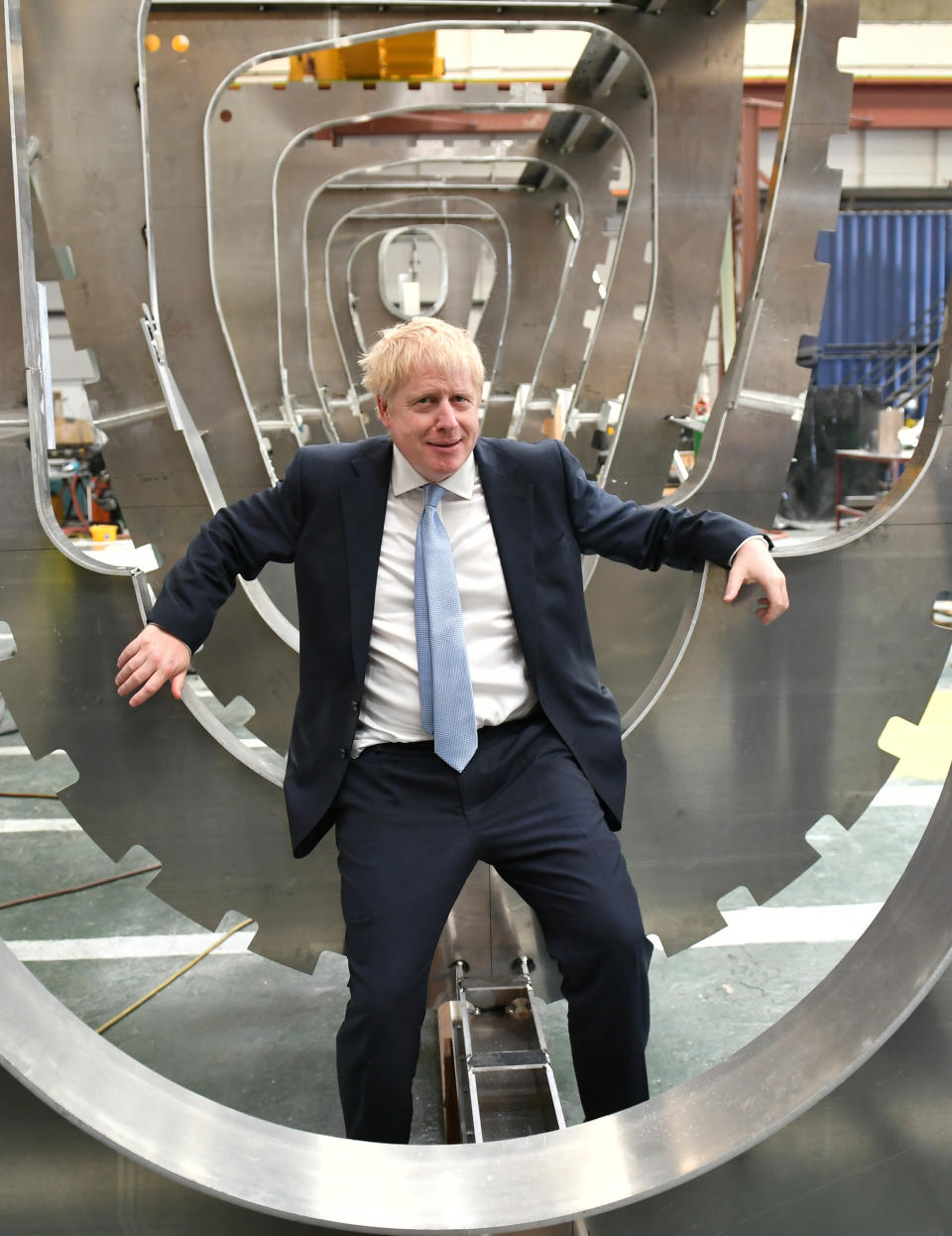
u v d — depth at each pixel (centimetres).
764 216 330
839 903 320
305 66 655
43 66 315
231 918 324
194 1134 137
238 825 229
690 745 230
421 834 173
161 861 229
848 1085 138
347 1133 171
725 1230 139
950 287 210
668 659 232
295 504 181
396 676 177
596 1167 139
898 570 224
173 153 402
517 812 175
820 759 233
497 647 178
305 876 232
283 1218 131
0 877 361
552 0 392
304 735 183
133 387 332
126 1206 133
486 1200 135
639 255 553
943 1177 142
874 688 229
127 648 174
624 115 556
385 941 165
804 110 317
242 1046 251
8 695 219
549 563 180
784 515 1146
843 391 1117
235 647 337
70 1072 136
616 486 439
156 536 341
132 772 224
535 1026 211
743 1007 263
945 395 214
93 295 327
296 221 698
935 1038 141
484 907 229
